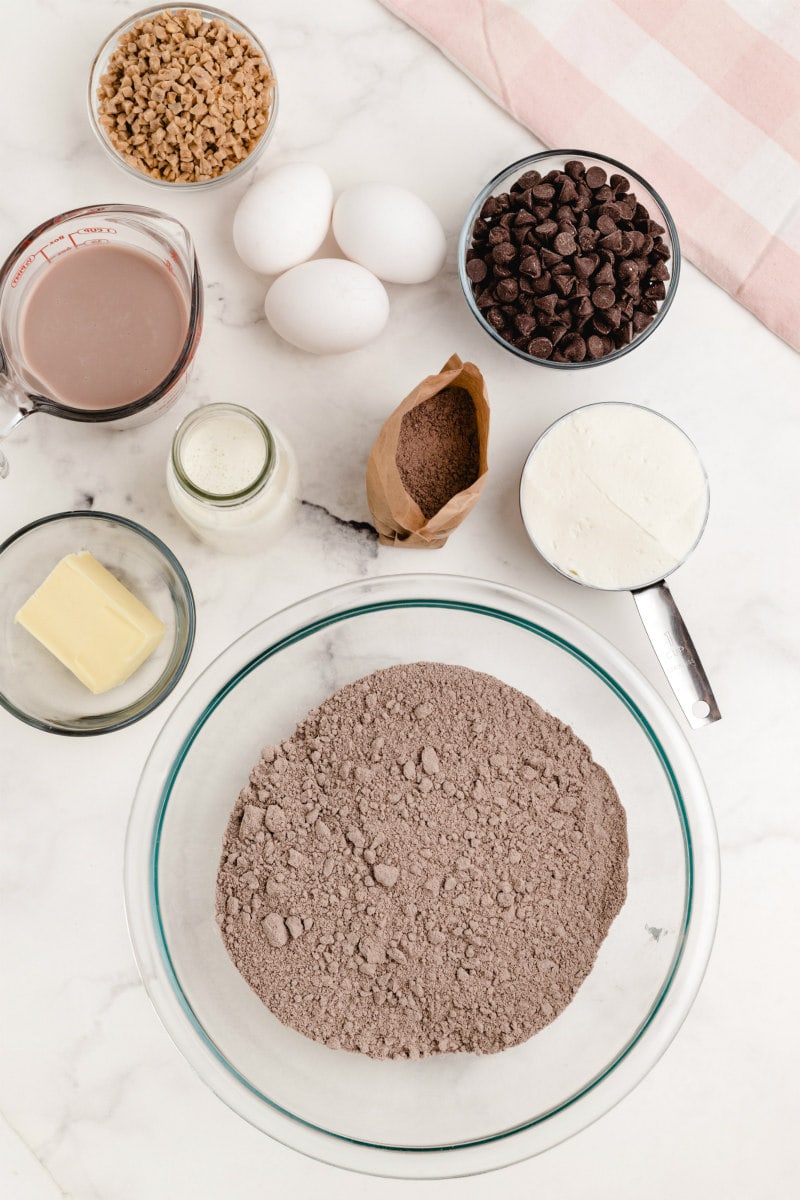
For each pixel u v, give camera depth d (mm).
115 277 1043
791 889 1116
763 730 1125
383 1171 1050
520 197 1034
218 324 1105
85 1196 1082
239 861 1020
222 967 1102
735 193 1113
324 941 999
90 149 1104
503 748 1031
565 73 1103
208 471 959
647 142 1111
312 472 1111
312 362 1108
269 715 1112
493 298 1053
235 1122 1090
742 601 1128
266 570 1107
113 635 1024
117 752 1095
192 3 1067
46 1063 1085
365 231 1025
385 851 997
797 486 1130
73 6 1100
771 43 1109
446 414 1033
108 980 1089
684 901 1085
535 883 1009
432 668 1062
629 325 1047
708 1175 1103
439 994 1001
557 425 1064
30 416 1087
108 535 1101
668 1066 1110
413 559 1119
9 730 1090
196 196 1104
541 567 1122
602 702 1119
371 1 1104
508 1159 1054
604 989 1099
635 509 1051
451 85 1113
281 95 1109
